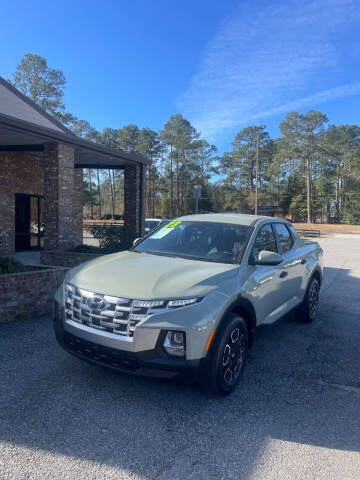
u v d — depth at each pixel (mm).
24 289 5621
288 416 3254
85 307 3389
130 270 3695
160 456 2648
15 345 4555
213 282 3518
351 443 2896
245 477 2473
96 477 2416
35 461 2545
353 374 4195
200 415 3205
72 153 11250
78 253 9953
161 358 3111
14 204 13797
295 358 4621
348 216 66562
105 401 3359
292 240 5684
